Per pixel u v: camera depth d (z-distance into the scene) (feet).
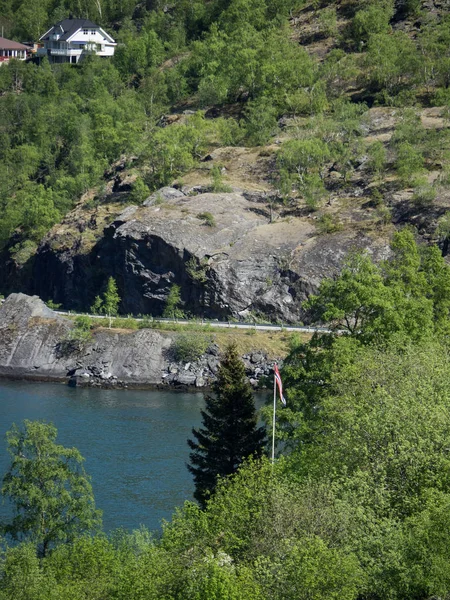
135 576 210.38
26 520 302.66
